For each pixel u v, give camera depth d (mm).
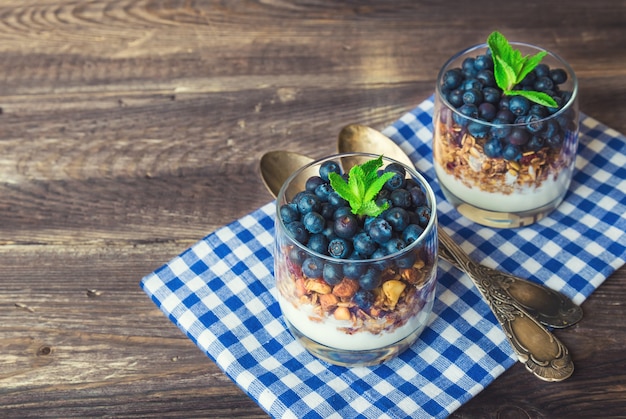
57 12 1095
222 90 1012
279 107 994
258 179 938
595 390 794
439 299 845
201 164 950
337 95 1003
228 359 808
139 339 833
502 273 851
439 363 809
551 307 830
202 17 1085
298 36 1062
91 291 863
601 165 926
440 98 852
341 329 774
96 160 954
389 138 945
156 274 860
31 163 953
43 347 831
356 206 750
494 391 797
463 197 882
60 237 899
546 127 822
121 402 801
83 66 1038
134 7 1098
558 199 886
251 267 866
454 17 1072
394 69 1025
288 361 812
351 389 795
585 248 870
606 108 971
